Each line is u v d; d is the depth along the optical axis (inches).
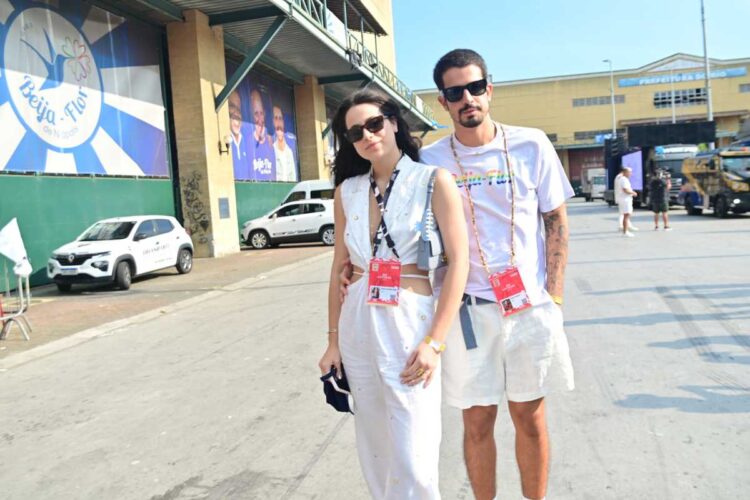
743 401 162.9
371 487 91.7
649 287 332.8
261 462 145.9
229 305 385.4
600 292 327.3
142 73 667.4
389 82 1225.4
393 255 86.0
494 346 96.9
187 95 704.4
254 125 910.4
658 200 674.2
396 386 84.0
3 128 486.6
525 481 104.2
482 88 94.2
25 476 146.9
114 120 620.4
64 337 312.3
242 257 706.2
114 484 139.1
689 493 118.3
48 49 534.6
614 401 168.6
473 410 101.0
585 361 206.7
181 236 576.1
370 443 91.6
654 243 547.5
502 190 96.4
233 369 229.9
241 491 131.6
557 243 98.1
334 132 96.3
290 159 1047.0
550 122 2662.4
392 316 84.9
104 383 224.1
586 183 2074.3
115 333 319.6
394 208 86.7
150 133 679.1
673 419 153.8
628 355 210.7
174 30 700.7
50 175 533.6
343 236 94.0
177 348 273.4
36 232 516.4
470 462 103.8
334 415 174.7
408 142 94.8
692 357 203.8
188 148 710.5
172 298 429.1
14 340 309.6
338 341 93.0
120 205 624.4
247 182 882.8
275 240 826.8
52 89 537.6
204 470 143.3
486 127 97.0
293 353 247.4
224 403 190.9
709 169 857.5
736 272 366.3
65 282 470.9
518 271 94.7
